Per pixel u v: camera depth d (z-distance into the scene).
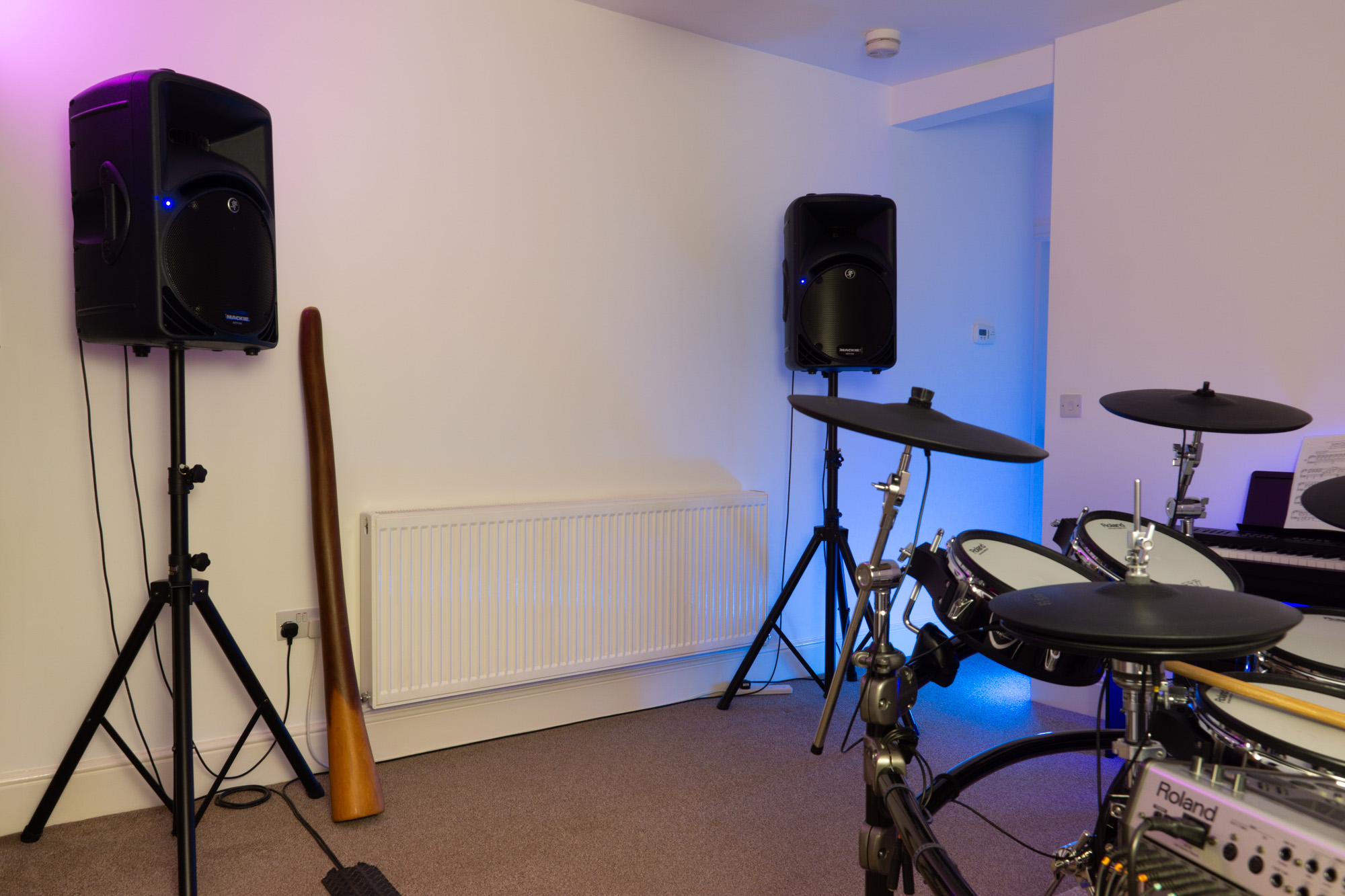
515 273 2.93
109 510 2.34
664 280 3.27
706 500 3.22
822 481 3.74
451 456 2.83
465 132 2.81
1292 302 2.84
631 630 3.06
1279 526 2.80
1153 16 3.10
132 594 2.37
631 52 3.15
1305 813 0.82
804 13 3.12
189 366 2.41
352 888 1.99
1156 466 3.14
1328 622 1.69
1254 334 2.92
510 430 2.94
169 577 2.04
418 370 2.76
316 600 2.61
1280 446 2.88
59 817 2.30
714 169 3.38
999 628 1.67
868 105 3.82
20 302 2.21
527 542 2.83
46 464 2.26
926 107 3.79
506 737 2.96
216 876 2.05
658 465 3.28
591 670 2.98
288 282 2.54
